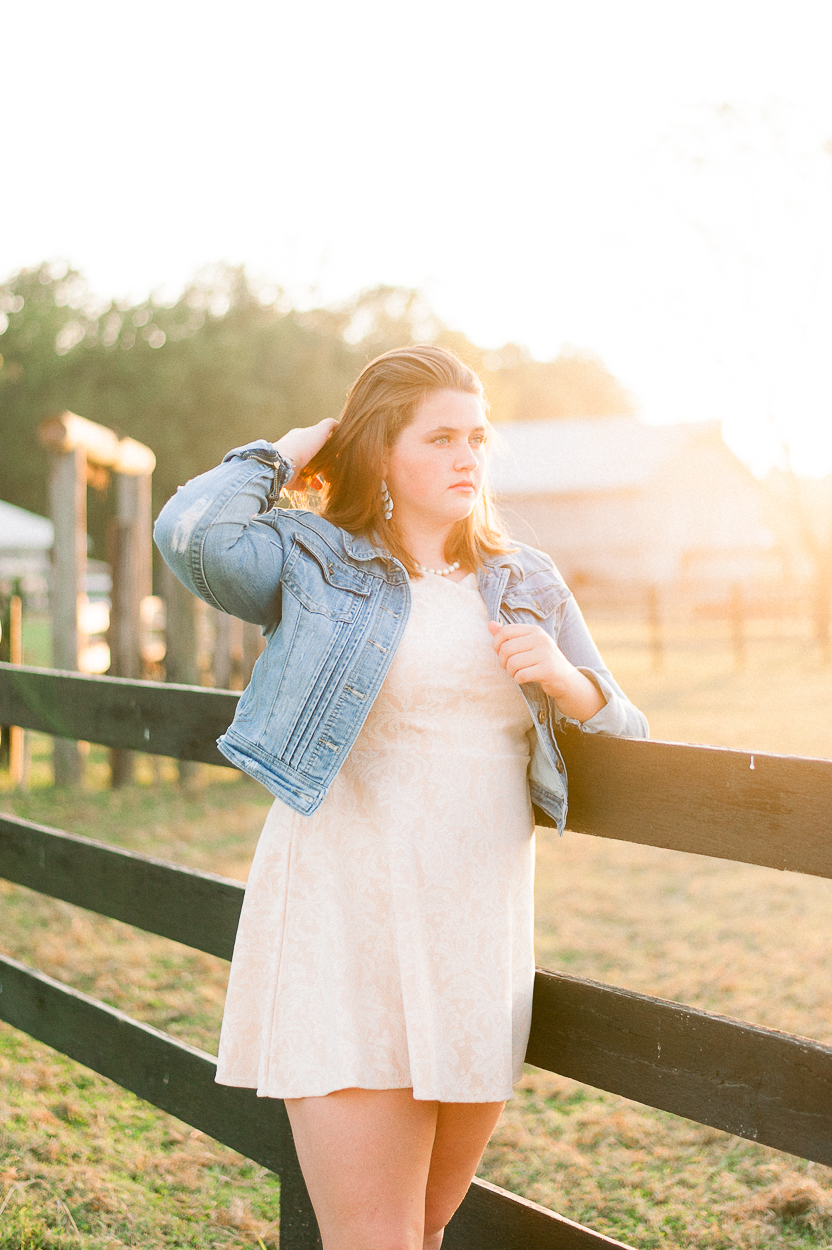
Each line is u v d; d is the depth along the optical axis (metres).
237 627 9.58
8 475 45.34
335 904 1.67
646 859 6.04
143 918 2.60
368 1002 1.64
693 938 4.61
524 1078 3.52
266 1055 1.66
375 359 1.81
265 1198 2.75
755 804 1.64
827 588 21.80
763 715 10.92
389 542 1.76
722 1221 2.64
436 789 1.67
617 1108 3.27
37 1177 2.84
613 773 1.81
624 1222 2.66
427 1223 1.82
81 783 8.64
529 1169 2.91
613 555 34.81
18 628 9.03
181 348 44.19
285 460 1.78
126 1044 2.62
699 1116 1.69
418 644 1.69
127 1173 2.87
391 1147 1.61
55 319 46.84
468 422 1.73
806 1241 2.55
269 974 1.71
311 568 1.73
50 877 2.88
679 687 13.67
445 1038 1.63
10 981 3.03
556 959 4.41
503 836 1.71
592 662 1.85
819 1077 1.57
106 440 8.62
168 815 7.55
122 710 2.80
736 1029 1.66
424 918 1.64
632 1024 1.77
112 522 8.73
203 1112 2.41
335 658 1.67
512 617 1.79
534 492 34.81
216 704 2.52
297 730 1.67
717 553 31.38
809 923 4.74
